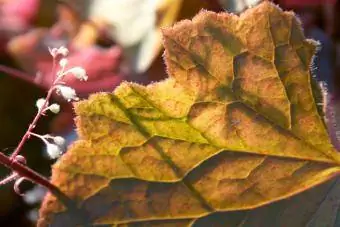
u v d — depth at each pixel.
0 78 0.39
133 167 0.22
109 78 0.35
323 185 0.22
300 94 0.22
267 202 0.22
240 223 0.22
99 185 0.22
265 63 0.22
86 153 0.22
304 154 0.22
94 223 0.22
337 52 0.33
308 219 0.22
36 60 0.39
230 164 0.22
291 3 0.34
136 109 0.22
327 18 0.34
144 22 0.33
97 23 0.36
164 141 0.22
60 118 0.37
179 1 0.31
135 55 0.33
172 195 0.22
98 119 0.22
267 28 0.21
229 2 0.27
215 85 0.22
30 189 0.37
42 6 0.41
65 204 0.22
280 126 0.22
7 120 0.39
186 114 0.22
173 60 0.22
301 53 0.21
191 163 0.22
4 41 0.40
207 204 0.22
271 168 0.22
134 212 0.22
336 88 0.32
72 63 0.35
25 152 0.37
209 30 0.22
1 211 0.37
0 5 0.42
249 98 0.22
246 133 0.22
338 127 0.27
